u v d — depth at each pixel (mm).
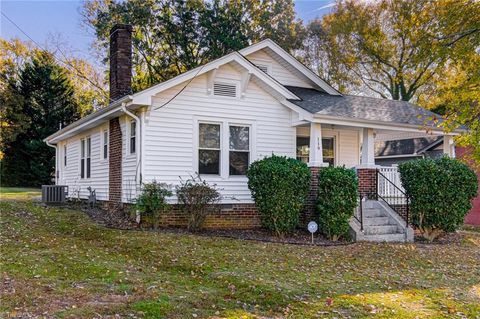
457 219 12859
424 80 27750
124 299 5691
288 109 13914
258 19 34438
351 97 16516
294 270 8070
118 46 14312
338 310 5840
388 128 13930
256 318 5352
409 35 28141
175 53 33344
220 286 6691
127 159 13102
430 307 6238
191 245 9617
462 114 10930
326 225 11898
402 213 14461
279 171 11578
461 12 15516
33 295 5652
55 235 10180
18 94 31531
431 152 22250
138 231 10930
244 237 11250
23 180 31547
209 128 12922
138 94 11500
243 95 13250
